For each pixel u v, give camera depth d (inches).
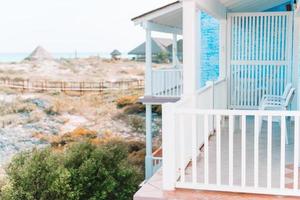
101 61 1144.2
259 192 194.1
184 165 211.3
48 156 317.4
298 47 379.9
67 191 295.7
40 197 298.7
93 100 1039.6
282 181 191.5
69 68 1116.5
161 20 488.1
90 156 324.8
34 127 965.8
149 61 464.8
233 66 413.4
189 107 244.7
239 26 409.4
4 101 970.1
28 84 1027.9
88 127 992.2
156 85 472.4
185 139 231.6
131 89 1087.6
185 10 254.8
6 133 932.0
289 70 402.0
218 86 362.9
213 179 214.1
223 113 195.2
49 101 1002.1
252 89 410.9
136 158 810.2
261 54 407.5
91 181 307.9
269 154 191.3
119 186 325.4
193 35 255.3
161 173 230.1
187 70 257.0
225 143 291.1
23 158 319.0
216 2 346.3
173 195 197.2
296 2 330.3
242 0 372.2
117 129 980.6
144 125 956.0
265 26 405.1
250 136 313.6
